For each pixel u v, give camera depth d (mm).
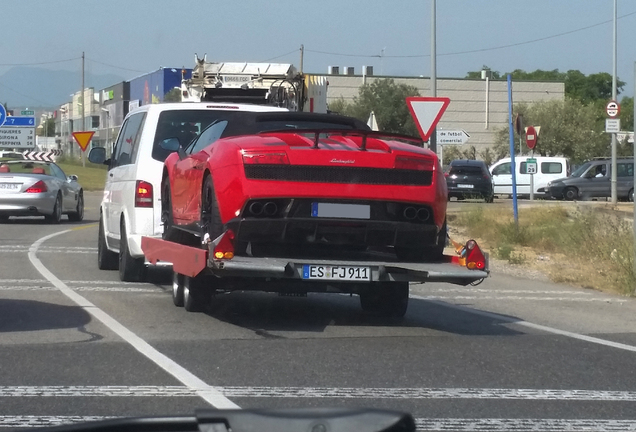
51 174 25047
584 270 15125
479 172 38375
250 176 8352
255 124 10891
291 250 9125
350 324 9422
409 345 8273
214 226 8578
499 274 15227
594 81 127500
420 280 8445
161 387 6438
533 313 10695
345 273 8328
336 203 8492
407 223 8609
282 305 10750
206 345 8023
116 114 102875
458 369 7262
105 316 9430
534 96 90312
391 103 75312
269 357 7551
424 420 5707
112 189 13094
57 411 5746
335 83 86250
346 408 2508
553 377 7039
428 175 8695
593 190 42094
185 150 10688
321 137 9023
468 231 22422
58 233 21062
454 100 88750
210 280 9312
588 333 9219
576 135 76125
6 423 5430
